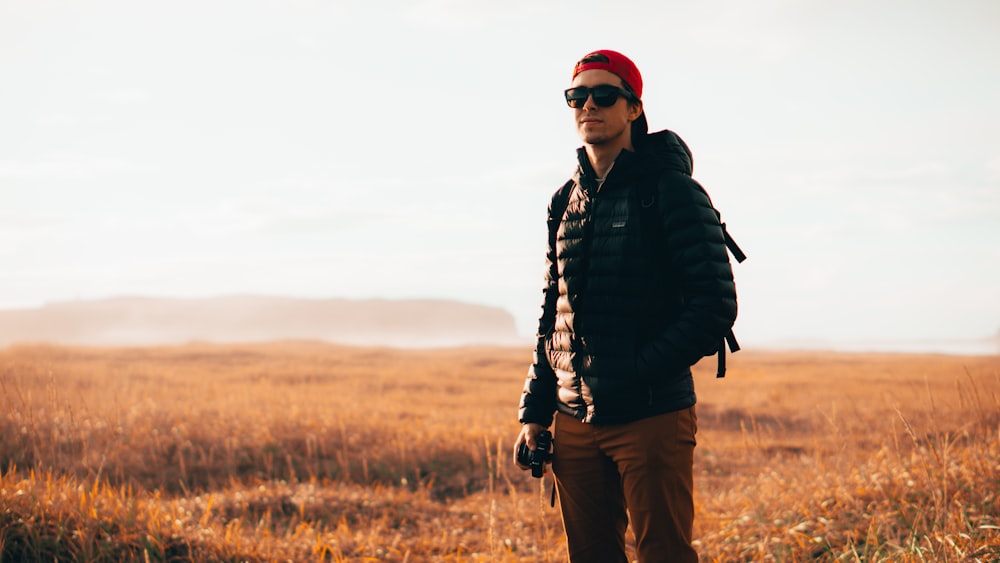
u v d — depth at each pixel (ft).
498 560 14.20
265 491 19.49
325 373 67.26
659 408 7.63
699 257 7.38
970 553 11.12
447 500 20.67
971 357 102.01
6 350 76.89
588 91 7.86
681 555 7.66
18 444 21.71
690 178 7.68
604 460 8.11
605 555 8.29
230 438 26.03
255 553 14.16
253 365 78.07
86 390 37.17
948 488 14.26
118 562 12.94
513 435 28.09
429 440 26.78
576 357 8.07
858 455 20.20
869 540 12.83
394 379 62.95
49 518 13.69
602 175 8.18
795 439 31.35
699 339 7.30
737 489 19.48
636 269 7.64
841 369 85.10
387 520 18.04
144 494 18.49
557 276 8.73
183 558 13.48
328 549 15.31
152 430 26.55
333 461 24.93
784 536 14.14
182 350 102.47
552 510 18.37
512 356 120.47
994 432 17.26
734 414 41.34
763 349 213.46
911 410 29.22
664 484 7.61
